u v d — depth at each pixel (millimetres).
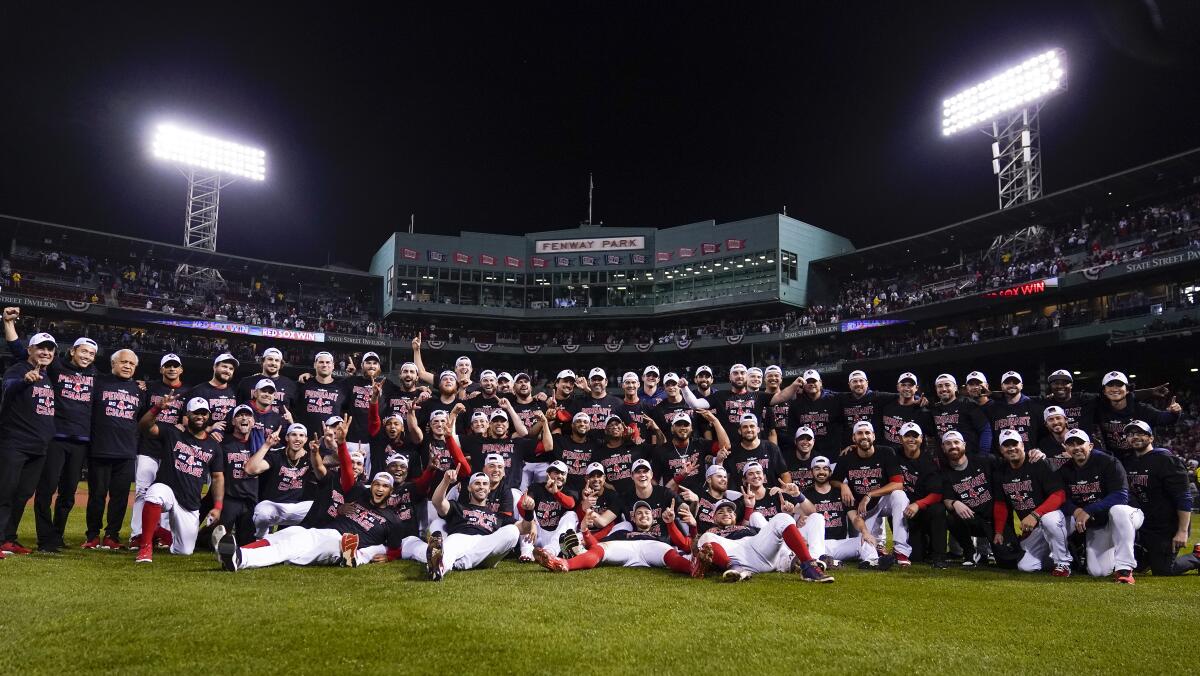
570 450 10984
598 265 56812
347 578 7555
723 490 9258
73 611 5586
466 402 12133
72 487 9367
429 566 7555
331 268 55250
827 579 7945
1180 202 36281
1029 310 39594
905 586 7883
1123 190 36906
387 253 55750
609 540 9406
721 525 9000
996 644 5273
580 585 7418
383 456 11430
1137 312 33000
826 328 46438
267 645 4738
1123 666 4773
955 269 46656
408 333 53281
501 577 7910
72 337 43406
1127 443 9758
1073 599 7211
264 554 8125
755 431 10094
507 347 54125
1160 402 35750
